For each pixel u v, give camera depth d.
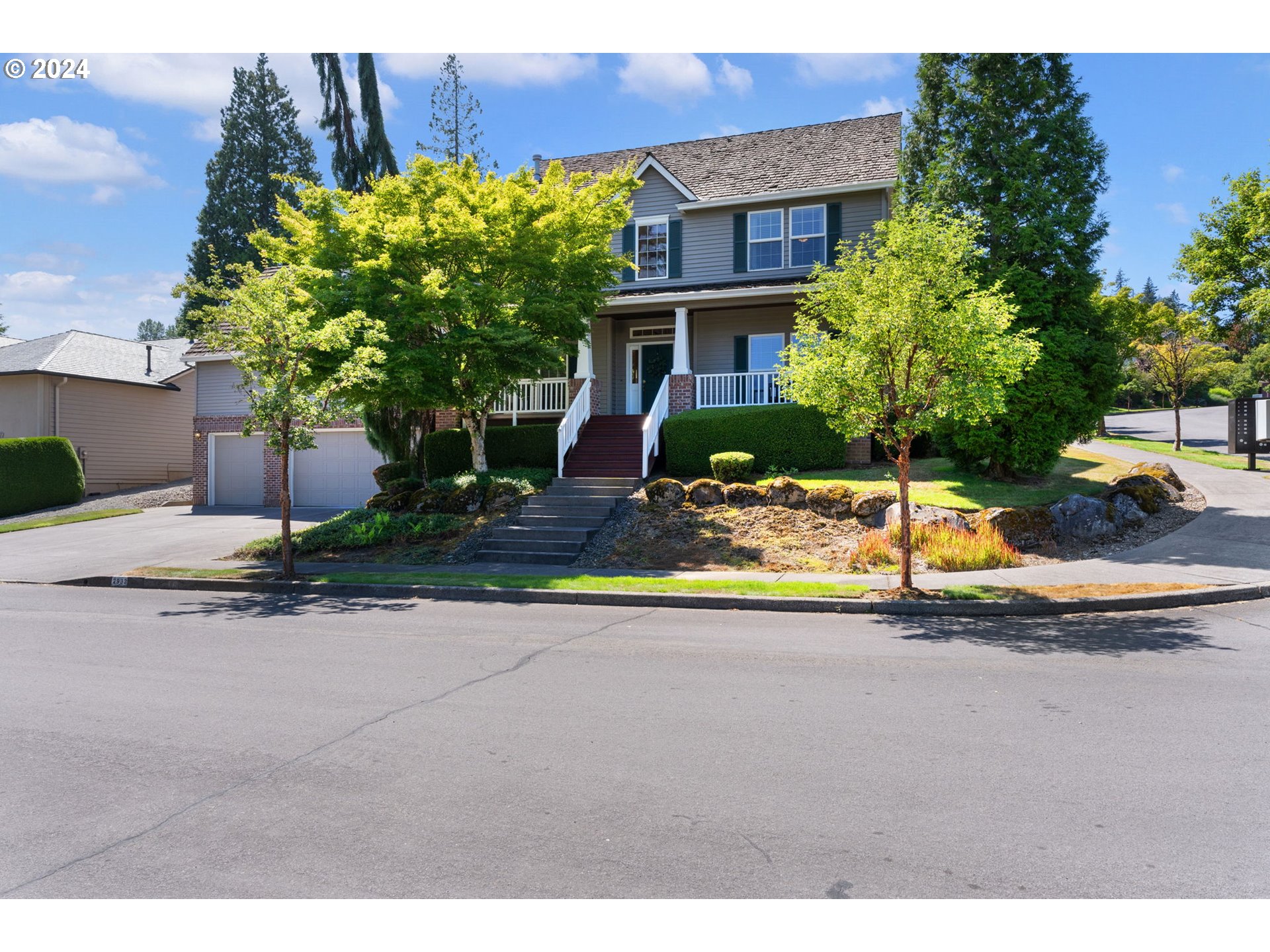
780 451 18.64
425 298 15.66
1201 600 10.05
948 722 5.91
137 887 3.75
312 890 3.71
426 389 16.22
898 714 6.11
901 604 10.24
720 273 23.52
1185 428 35.12
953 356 10.57
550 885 3.72
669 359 23.91
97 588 13.72
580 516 16.09
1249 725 5.75
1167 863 3.86
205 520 23.17
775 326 22.77
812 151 24.41
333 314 15.77
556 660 7.96
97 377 30.27
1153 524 14.55
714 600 10.91
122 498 28.31
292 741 5.68
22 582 14.20
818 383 11.05
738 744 5.53
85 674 7.59
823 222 22.50
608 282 19.34
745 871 3.83
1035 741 5.48
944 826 4.25
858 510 14.94
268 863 3.96
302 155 55.00
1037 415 15.86
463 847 4.10
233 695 6.81
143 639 9.18
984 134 17.09
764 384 20.83
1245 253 17.55
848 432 11.41
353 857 4.01
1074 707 6.21
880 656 7.98
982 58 17.08
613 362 24.27
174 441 34.06
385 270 16.14
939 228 11.22
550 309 16.91
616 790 4.77
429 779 4.98
